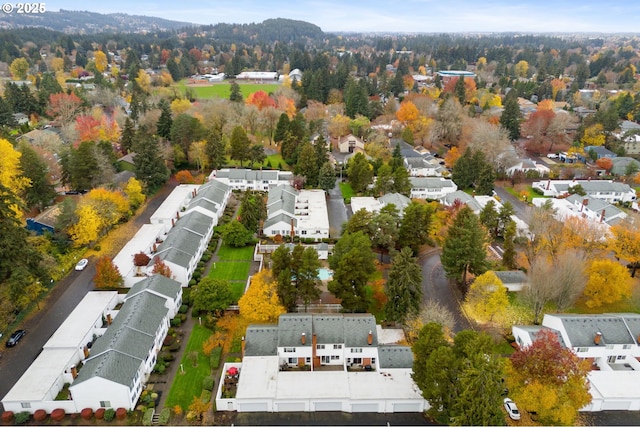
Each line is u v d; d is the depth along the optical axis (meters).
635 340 65.25
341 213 117.75
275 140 163.38
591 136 177.62
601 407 58.25
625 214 107.62
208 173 143.75
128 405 56.53
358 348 64.31
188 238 90.75
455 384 50.56
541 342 55.44
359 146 168.12
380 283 82.81
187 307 77.06
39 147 128.25
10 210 70.88
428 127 175.75
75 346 63.97
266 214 112.00
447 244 84.44
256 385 58.53
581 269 74.81
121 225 106.25
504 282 84.31
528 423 55.84
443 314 68.62
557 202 123.62
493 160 147.38
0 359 64.81
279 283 72.12
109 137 158.62
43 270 75.38
